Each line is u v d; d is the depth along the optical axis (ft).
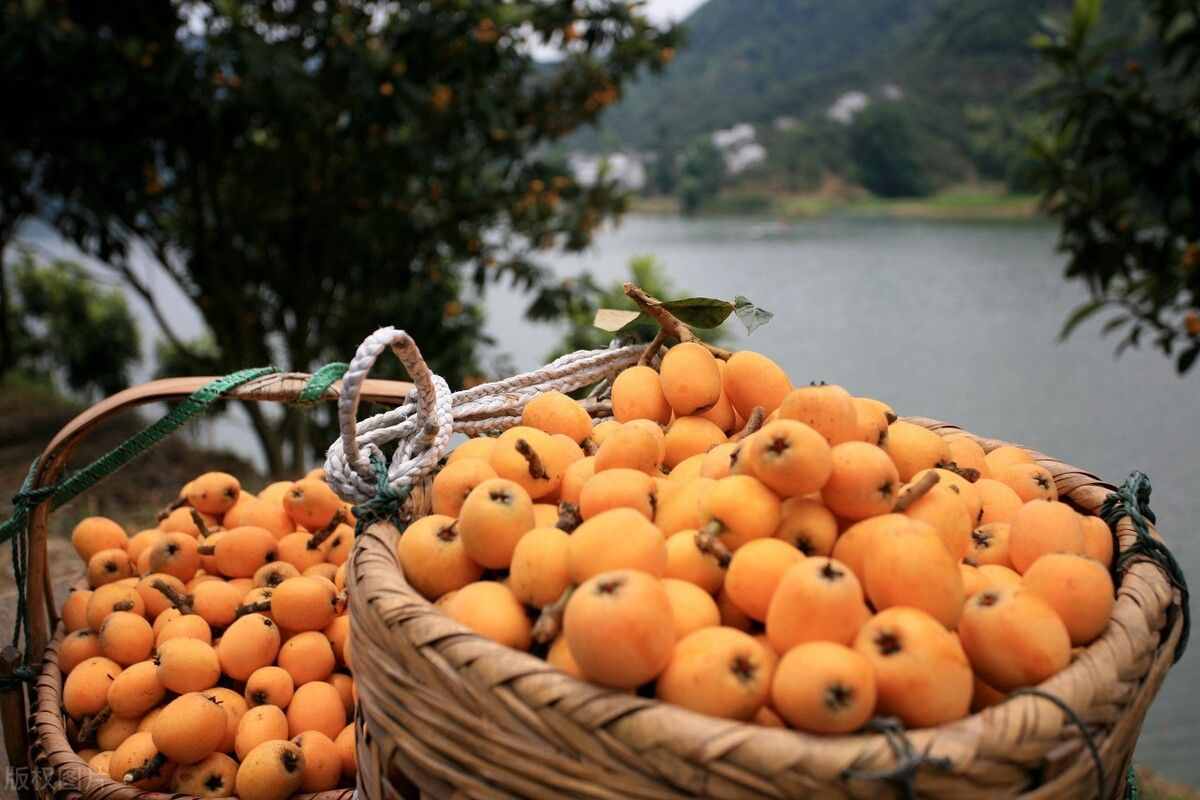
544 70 20.47
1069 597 3.73
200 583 6.61
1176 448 23.11
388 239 19.57
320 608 6.14
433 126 18.16
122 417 23.08
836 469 4.11
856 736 3.12
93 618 6.39
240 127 16.08
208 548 6.83
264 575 6.55
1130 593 3.93
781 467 4.04
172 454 20.22
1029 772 3.15
